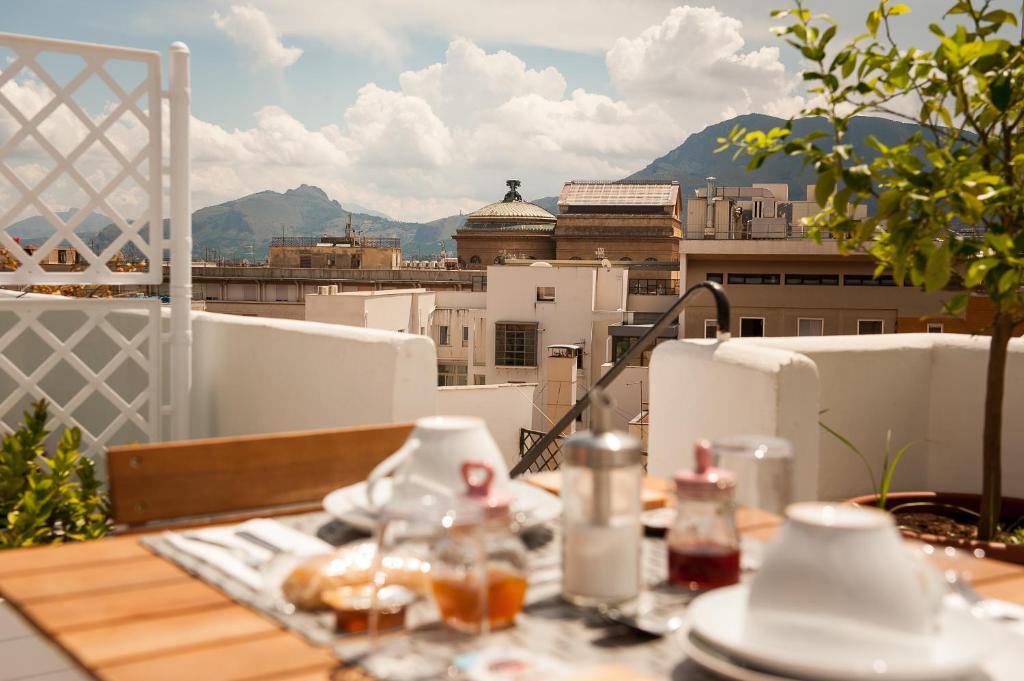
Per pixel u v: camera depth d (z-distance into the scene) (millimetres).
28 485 3422
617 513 1158
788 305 26516
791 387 2768
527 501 1510
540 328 42812
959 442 3713
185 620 1146
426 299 44406
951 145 2725
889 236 2602
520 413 17453
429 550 1027
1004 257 2373
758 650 933
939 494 3168
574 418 4305
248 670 999
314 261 88688
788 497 1240
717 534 1238
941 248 2391
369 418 3479
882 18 2619
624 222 99250
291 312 71500
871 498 3109
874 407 3607
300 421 3902
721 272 26922
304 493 1957
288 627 1118
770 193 33906
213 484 1856
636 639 1080
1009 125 2742
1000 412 2783
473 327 44688
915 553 956
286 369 4008
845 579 914
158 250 4395
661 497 1696
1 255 5410
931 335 3816
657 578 1283
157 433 4473
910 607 905
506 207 111375
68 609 1183
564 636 1087
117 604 1202
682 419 3227
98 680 986
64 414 4355
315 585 1173
